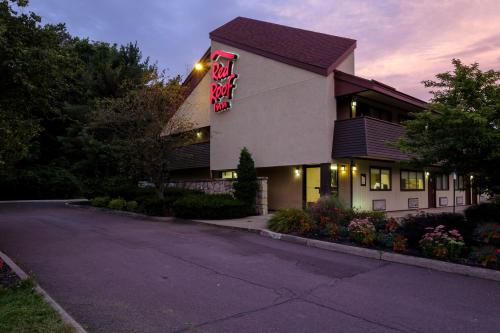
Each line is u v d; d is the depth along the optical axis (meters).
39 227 11.80
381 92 13.39
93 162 26.36
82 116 26.25
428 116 8.21
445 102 8.50
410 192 18.44
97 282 5.61
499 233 7.14
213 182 17.19
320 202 10.63
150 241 9.18
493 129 7.66
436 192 20.50
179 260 7.13
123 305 4.63
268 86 15.43
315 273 6.32
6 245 8.60
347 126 13.15
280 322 4.15
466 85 8.12
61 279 5.75
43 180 26.77
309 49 14.95
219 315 4.34
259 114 15.77
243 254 7.76
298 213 10.16
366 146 12.45
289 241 9.29
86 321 4.11
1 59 6.57
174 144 16.59
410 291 5.36
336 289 5.43
